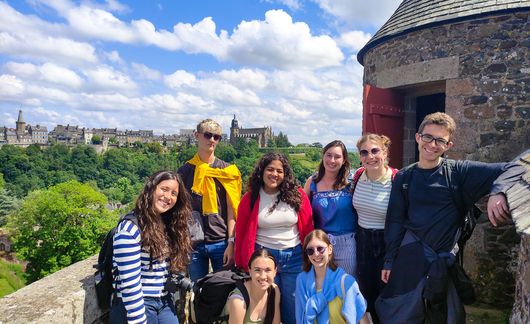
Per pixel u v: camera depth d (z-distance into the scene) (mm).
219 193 3281
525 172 2170
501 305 4262
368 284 2721
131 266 2008
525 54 4242
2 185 55719
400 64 5234
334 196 2855
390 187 2660
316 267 2465
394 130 5562
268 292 2623
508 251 4219
